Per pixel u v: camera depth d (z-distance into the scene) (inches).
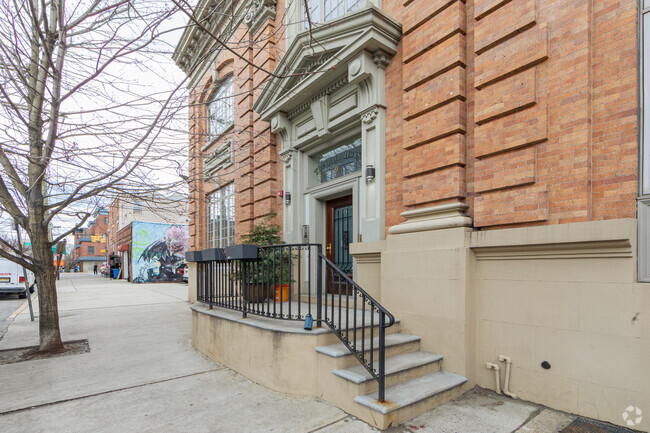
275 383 157.2
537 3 146.3
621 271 121.5
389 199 211.8
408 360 154.9
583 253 129.6
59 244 365.4
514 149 150.9
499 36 155.5
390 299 190.4
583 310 129.4
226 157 394.9
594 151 131.8
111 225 1480.1
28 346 246.8
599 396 124.3
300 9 298.8
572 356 131.4
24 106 212.2
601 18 132.8
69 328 307.3
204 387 163.3
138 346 242.8
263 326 164.9
